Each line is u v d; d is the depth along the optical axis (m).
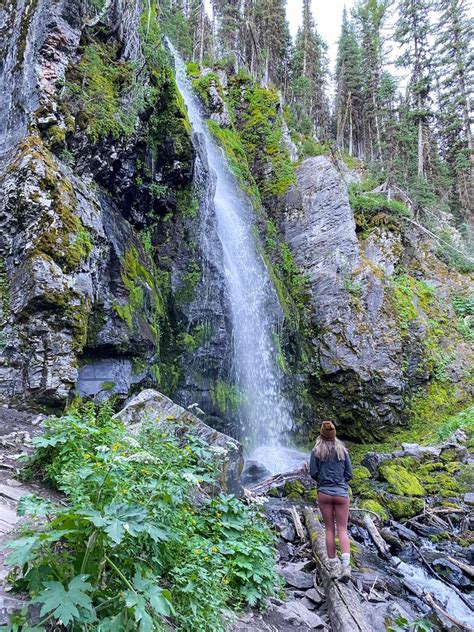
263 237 20.36
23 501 2.69
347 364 18.53
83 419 5.55
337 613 4.54
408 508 10.36
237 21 32.84
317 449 5.51
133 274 10.12
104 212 10.00
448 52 33.12
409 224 23.98
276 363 16.72
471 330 21.73
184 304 12.07
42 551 2.55
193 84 23.33
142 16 12.52
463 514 10.56
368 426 18.23
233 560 4.41
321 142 33.44
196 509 4.87
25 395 7.02
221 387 13.09
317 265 20.61
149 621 2.28
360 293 19.69
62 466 4.23
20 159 8.14
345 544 5.21
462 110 34.69
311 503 9.52
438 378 19.61
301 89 35.97
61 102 9.04
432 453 14.38
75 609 2.12
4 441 5.60
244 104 25.33
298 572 5.70
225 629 3.55
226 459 6.11
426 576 7.48
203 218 13.62
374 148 39.81
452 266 24.95
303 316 19.88
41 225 7.78
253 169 23.62
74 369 7.42
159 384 10.34
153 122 12.01
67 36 9.47
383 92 34.44
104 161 10.06
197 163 13.66
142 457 2.98
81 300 7.87
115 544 2.51
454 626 5.78
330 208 21.41
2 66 9.63
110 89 10.23
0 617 2.28
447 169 36.34
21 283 7.50
